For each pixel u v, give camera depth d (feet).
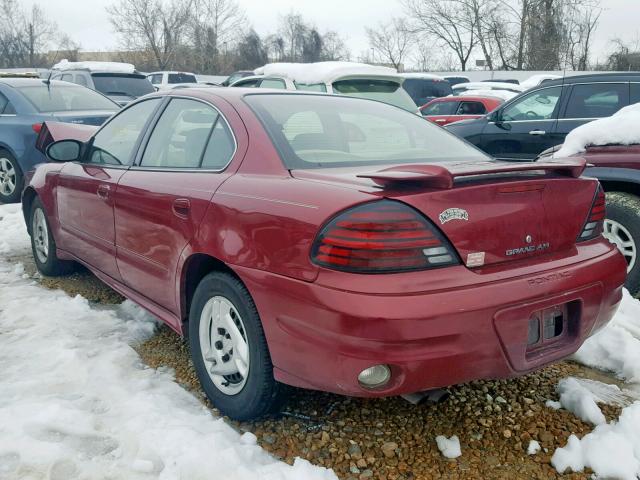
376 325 7.24
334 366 7.63
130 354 11.43
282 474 7.92
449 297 7.46
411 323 7.25
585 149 15.48
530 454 8.79
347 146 10.35
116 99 42.32
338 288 7.47
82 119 27.17
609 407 10.03
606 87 23.50
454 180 8.02
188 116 11.47
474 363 7.75
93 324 12.99
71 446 8.53
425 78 53.93
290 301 7.97
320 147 9.98
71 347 11.74
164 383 10.48
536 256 8.49
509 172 8.19
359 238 7.43
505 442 9.07
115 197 12.19
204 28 141.38
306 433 9.19
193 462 7.98
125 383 10.39
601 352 11.53
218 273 9.30
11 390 10.01
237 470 7.91
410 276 7.45
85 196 13.53
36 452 8.27
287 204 8.34
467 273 7.75
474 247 7.82
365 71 28.81
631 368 11.00
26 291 15.15
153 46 138.00
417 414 9.71
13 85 28.48
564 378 10.91
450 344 7.50
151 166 11.85
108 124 14.15
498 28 114.52
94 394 9.95
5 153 27.02
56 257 15.96
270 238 8.34
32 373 10.66
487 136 26.91
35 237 16.67
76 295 14.56
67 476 7.95
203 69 142.00
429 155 10.59
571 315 8.77
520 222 8.25
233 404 9.25
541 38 105.60
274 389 8.80
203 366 9.81
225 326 9.39
